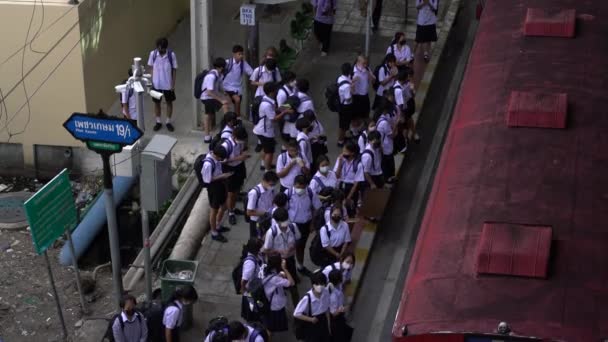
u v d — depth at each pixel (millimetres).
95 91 18016
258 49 19031
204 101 17656
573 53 14188
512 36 15000
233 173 15484
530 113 12266
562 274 9617
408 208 16922
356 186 15359
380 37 22391
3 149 18000
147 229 13266
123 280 15109
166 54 17875
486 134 12305
